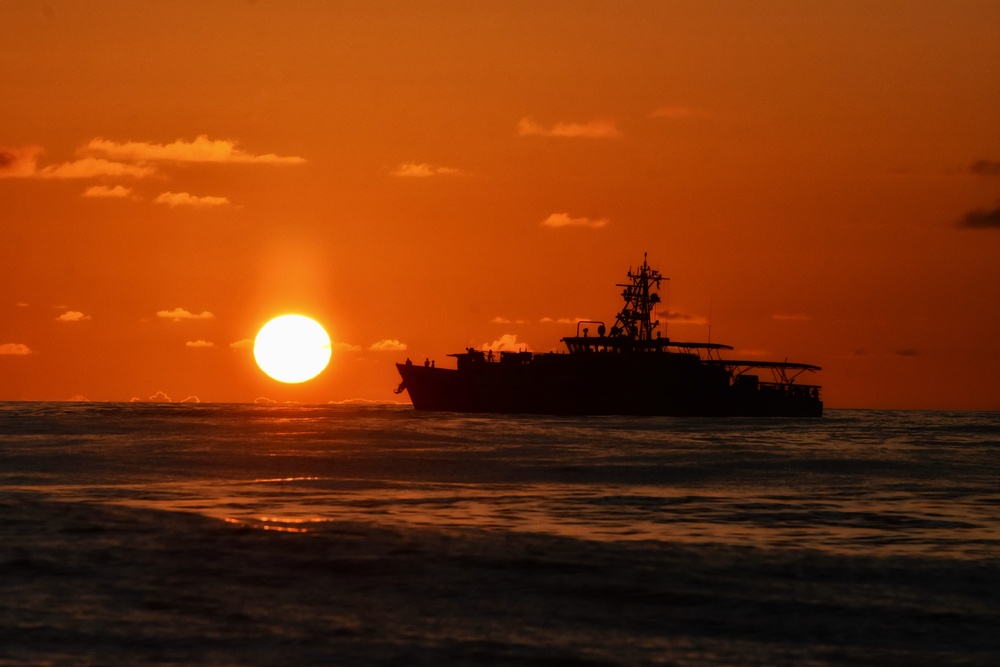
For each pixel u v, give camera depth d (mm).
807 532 144750
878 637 87875
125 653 80000
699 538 136500
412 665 78688
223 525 130500
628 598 99188
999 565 117375
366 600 96750
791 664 80562
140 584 100062
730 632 88812
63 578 101438
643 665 79500
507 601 97375
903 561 119375
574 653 82062
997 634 88938
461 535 130375
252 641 83625
